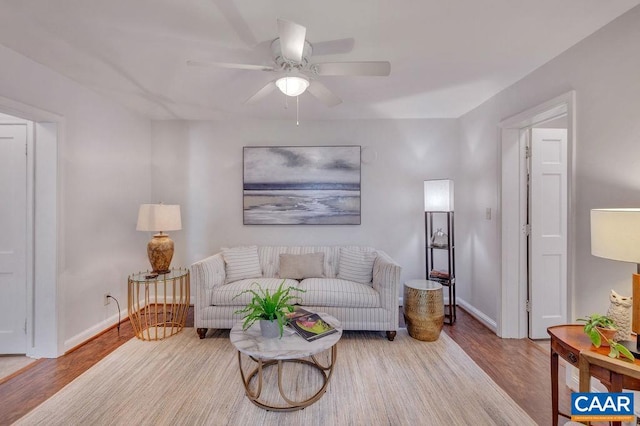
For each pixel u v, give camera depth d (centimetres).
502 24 177
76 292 265
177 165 375
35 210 247
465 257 356
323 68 185
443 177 372
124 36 190
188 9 162
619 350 131
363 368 229
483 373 222
